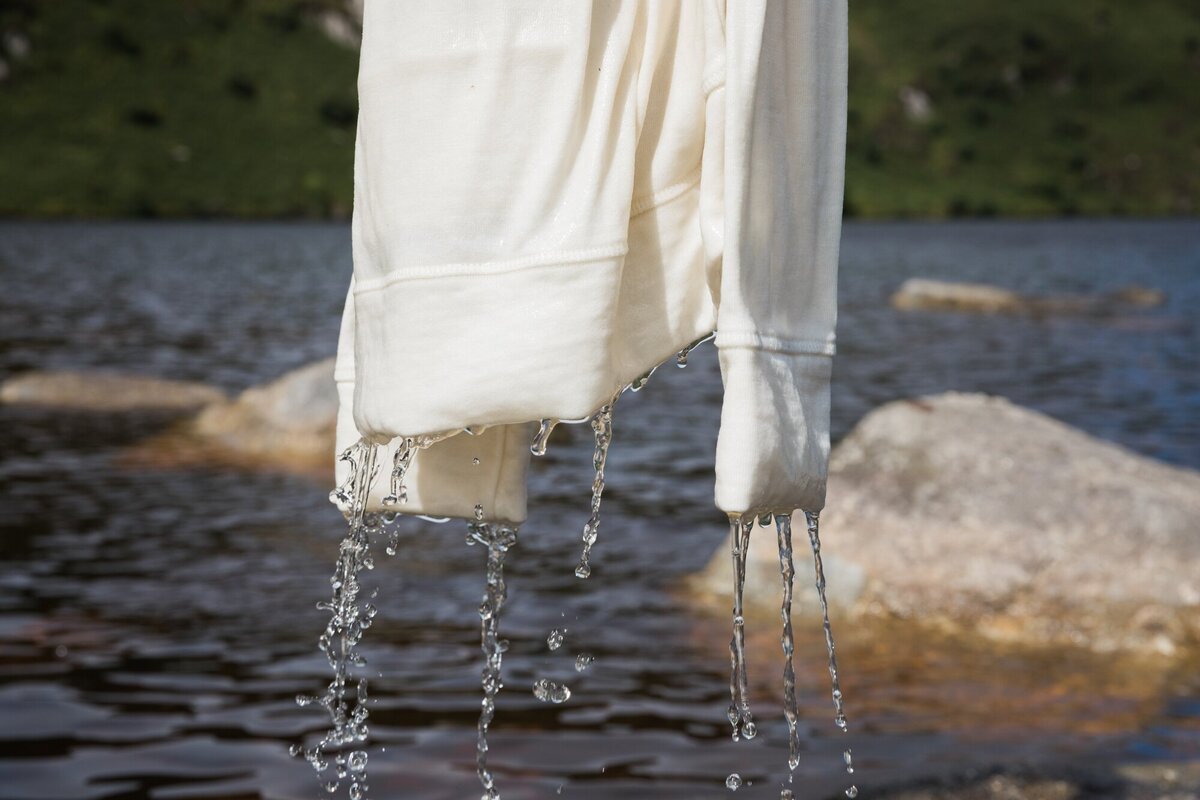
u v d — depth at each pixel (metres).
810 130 1.95
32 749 4.23
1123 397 13.45
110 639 5.39
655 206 2.01
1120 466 6.25
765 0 1.82
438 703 4.66
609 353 1.91
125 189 66.88
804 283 1.96
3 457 9.73
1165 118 95.44
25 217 62.56
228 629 5.55
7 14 74.81
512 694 4.77
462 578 6.44
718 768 4.08
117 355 16.50
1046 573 5.75
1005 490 6.11
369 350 2.04
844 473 6.39
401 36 1.97
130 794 3.89
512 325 1.91
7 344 17.48
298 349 17.52
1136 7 104.31
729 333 1.84
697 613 5.88
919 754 4.20
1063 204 86.81
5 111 70.56
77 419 11.55
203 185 69.31
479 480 2.16
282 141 74.19
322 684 4.88
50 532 7.34
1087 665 5.20
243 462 9.62
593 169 1.91
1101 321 22.81
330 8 84.38
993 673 5.08
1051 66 97.50
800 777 4.00
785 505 1.94
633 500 8.48
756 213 1.89
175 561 6.71
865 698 4.78
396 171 1.97
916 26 99.62
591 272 1.89
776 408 1.89
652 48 1.97
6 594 6.05
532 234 1.91
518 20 1.93
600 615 5.82
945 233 66.12
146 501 8.22
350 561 2.20
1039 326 21.83
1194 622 5.49
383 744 4.27
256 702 4.68
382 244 2.00
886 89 93.94
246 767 4.09
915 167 88.62
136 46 76.94
